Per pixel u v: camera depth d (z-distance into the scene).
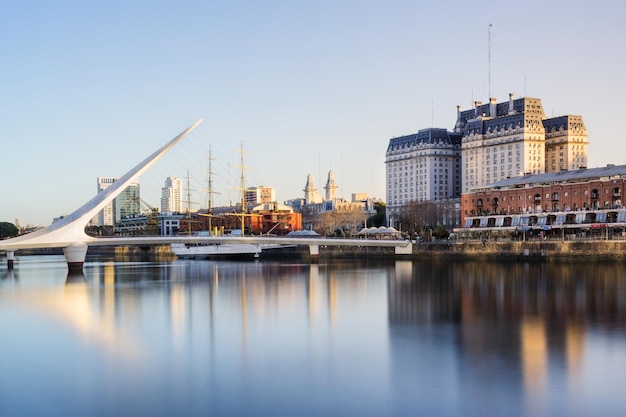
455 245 141.62
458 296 70.94
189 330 50.59
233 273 115.69
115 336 48.41
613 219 135.12
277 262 158.50
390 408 31.02
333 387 34.34
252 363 39.44
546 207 149.50
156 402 32.41
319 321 54.44
